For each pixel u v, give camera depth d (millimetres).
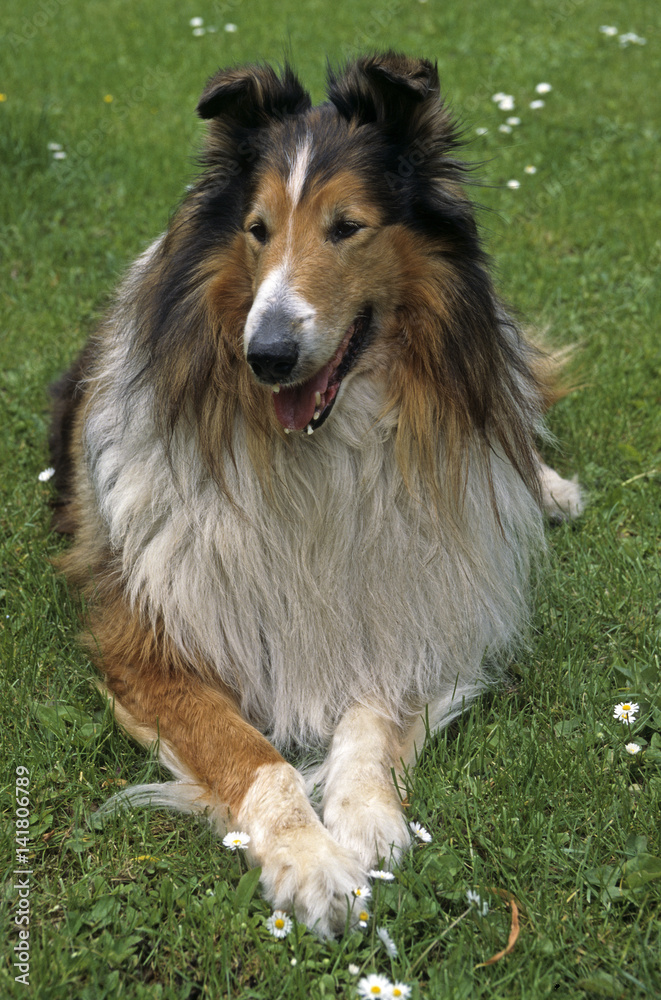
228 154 3230
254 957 2482
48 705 3342
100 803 3025
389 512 3314
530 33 11977
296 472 3252
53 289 6387
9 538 4305
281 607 3361
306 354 2916
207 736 3080
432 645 3447
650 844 2781
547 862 2723
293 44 11445
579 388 5312
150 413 3365
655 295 6219
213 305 3172
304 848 2658
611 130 8852
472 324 3207
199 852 2826
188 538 3316
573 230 7168
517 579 3703
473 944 2479
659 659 3545
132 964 2473
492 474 3461
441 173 3162
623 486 4613
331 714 3408
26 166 7727
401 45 11445
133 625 3373
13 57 10914
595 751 3135
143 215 7285
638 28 12094
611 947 2482
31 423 5137
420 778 2984
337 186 2998
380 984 2297
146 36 11914
